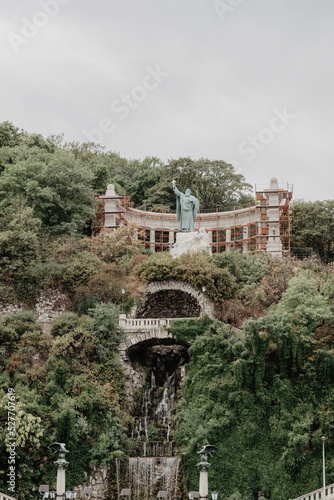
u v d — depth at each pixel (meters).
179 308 77.56
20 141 102.56
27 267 77.31
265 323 64.12
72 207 88.81
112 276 77.06
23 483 58.69
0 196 87.19
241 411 62.50
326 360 63.78
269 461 60.69
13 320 69.50
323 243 100.88
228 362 65.56
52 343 67.25
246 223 98.06
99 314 69.56
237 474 60.34
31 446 60.47
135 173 121.38
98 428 63.56
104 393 64.81
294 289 69.06
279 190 94.50
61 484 52.09
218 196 112.75
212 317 74.25
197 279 75.00
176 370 69.94
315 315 65.69
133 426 66.31
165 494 60.03
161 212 106.00
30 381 64.19
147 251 88.69
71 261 79.12
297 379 64.12
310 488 59.06
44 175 88.00
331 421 61.28
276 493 59.25
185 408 64.62
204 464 51.69
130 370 69.12
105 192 102.25
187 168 112.25
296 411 62.47
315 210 100.38
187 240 83.19
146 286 75.94
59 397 63.22
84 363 67.06
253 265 80.88
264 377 64.31
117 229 85.50
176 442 63.41
